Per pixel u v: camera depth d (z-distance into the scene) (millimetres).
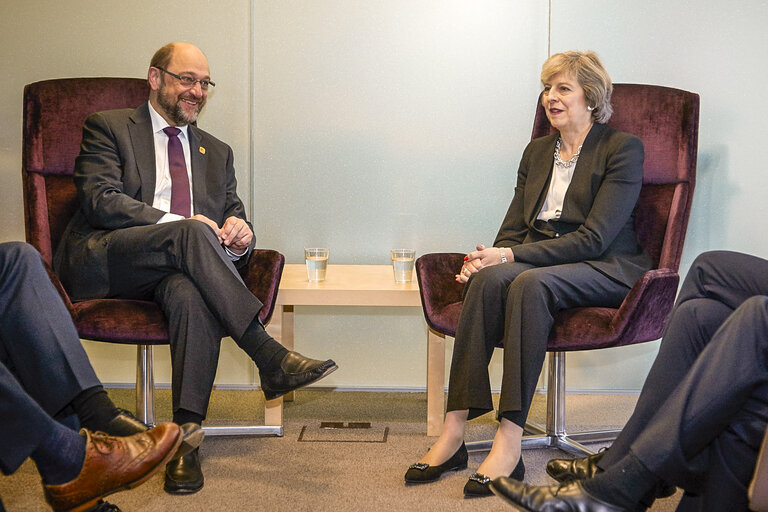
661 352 1643
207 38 3078
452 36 3074
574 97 2400
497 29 3066
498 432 2041
